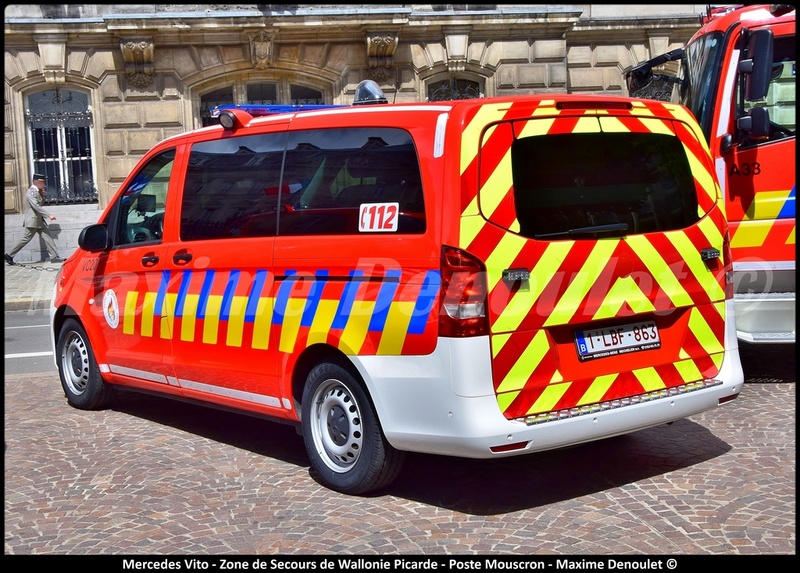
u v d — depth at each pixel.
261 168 5.49
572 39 21.55
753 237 7.12
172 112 20.30
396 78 20.84
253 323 5.39
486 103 4.49
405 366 4.50
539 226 4.50
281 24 20.06
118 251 6.61
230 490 5.03
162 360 6.20
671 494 4.73
